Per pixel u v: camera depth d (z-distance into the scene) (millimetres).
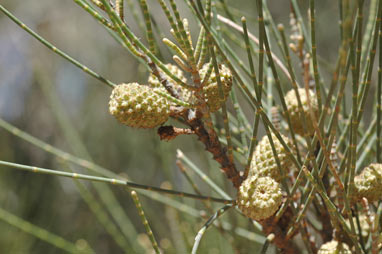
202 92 315
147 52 299
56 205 631
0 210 444
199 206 560
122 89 319
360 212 362
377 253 328
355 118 301
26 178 621
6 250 522
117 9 315
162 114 321
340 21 341
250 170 336
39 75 578
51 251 551
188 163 382
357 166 358
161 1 296
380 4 296
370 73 301
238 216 456
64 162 449
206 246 461
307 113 352
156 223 542
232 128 396
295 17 396
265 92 376
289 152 321
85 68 342
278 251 373
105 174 425
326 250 343
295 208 338
